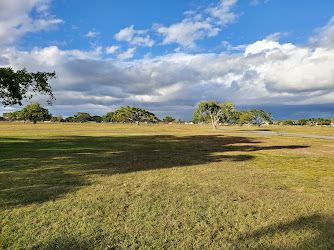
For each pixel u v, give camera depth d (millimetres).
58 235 3355
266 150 15000
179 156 11852
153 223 3775
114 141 21031
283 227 3652
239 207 4496
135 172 7684
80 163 9305
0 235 3326
